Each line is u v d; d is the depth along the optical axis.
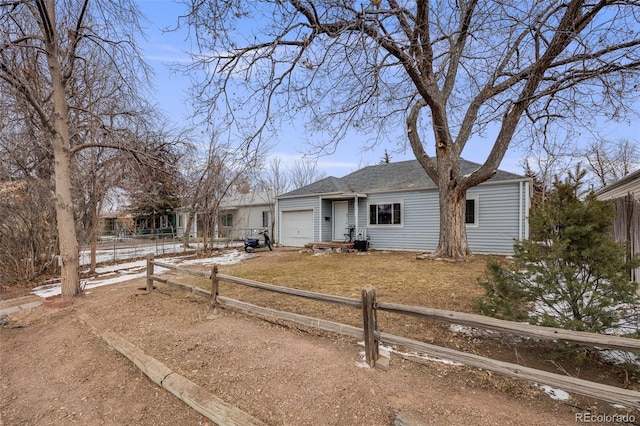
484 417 2.11
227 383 2.76
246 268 9.04
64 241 5.94
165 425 2.38
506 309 3.21
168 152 8.46
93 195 8.70
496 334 3.50
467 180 8.77
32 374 3.30
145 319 4.48
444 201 9.23
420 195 12.41
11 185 6.82
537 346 2.98
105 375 3.15
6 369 3.45
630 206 5.73
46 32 5.64
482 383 2.56
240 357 3.19
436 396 2.39
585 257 2.95
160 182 8.87
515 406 2.24
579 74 6.36
